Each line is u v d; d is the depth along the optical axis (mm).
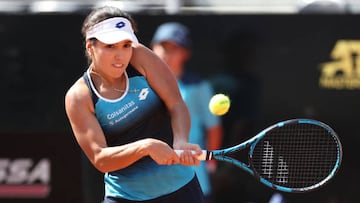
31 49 21422
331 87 20984
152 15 21000
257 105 21016
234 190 21016
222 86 20828
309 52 20953
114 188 14086
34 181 21578
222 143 20922
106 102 13234
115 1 22516
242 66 20953
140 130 13570
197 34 20891
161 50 20375
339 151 13914
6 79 21484
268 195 21047
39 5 22844
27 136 21531
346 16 20859
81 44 21406
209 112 20516
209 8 22250
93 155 13086
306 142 15539
